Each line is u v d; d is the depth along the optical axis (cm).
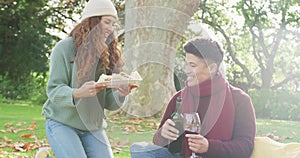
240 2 2267
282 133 871
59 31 2227
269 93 1644
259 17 2261
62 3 2175
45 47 1966
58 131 368
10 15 1959
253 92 1672
